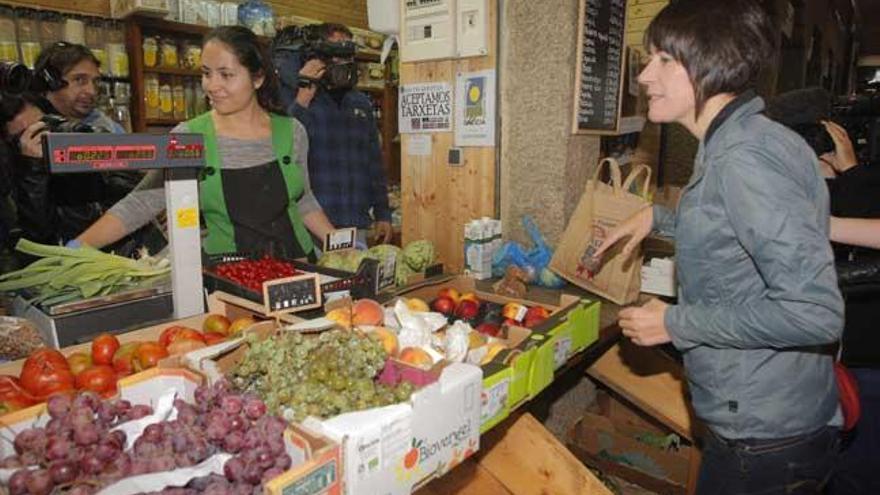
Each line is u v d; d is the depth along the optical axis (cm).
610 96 253
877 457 181
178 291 145
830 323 103
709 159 117
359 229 304
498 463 177
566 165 234
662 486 232
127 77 382
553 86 232
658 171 391
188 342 121
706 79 116
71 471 77
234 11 424
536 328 150
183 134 135
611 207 204
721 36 113
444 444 107
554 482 173
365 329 123
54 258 142
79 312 136
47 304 138
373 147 326
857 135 268
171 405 98
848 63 1052
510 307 173
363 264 170
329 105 302
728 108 117
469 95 251
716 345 120
